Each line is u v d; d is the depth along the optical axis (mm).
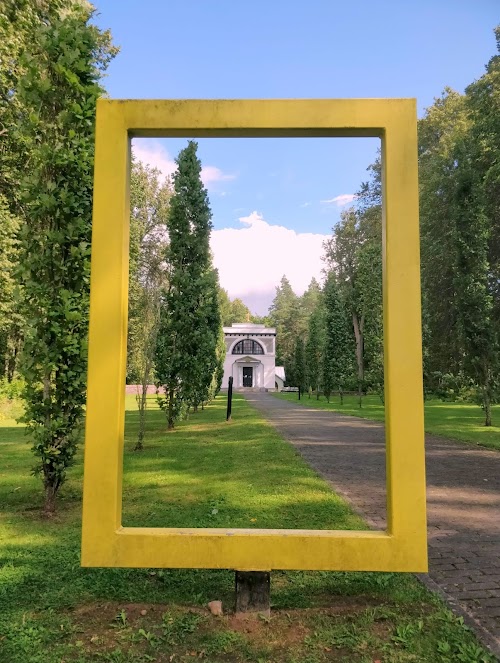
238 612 3221
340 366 28781
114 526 3150
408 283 3201
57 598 3451
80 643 2910
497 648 2857
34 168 5988
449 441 11570
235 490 6402
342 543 3131
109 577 3795
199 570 3992
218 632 3029
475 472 8055
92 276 3234
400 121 3250
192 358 13602
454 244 15680
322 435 12609
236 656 2809
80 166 5621
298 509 5531
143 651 2850
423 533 3111
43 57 6062
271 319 98062
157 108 3281
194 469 7836
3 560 4113
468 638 2963
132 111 3285
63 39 5875
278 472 7562
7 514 5523
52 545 4473
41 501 6074
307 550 3127
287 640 2959
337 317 29359
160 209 33625
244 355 63750
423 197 27609
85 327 5664
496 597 3549
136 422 15773
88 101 5766
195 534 3156
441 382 19781
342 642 2916
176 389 13773
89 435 3180
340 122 3252
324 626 3098
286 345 84250
